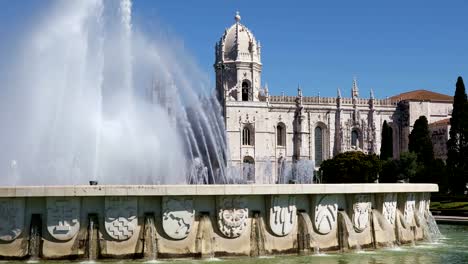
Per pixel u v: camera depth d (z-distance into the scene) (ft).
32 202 83.41
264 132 444.55
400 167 367.45
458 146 337.52
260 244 90.33
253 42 466.29
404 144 487.61
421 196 123.24
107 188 82.23
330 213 97.40
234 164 431.02
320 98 470.39
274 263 86.02
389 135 415.44
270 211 91.09
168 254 85.25
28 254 82.33
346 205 100.89
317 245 96.02
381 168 374.02
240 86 459.73
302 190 93.04
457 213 234.17
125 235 83.51
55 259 82.23
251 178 434.71
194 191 85.25
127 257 83.66
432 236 127.95
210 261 85.10
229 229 88.02
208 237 87.15
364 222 102.27
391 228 109.19
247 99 462.60
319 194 96.02
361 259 93.09
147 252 84.02
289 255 92.89
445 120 466.70
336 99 474.08
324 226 96.58
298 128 461.78
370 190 102.01
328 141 469.98
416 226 119.96
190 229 86.22
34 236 82.48
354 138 480.64
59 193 81.35
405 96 515.91
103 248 83.10
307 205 96.22
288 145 459.73
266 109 446.19
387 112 487.20
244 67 461.78
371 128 479.41
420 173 348.59
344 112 475.31
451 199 296.51
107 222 83.05
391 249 106.42
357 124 477.36
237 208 88.63
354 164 369.30
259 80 469.57
